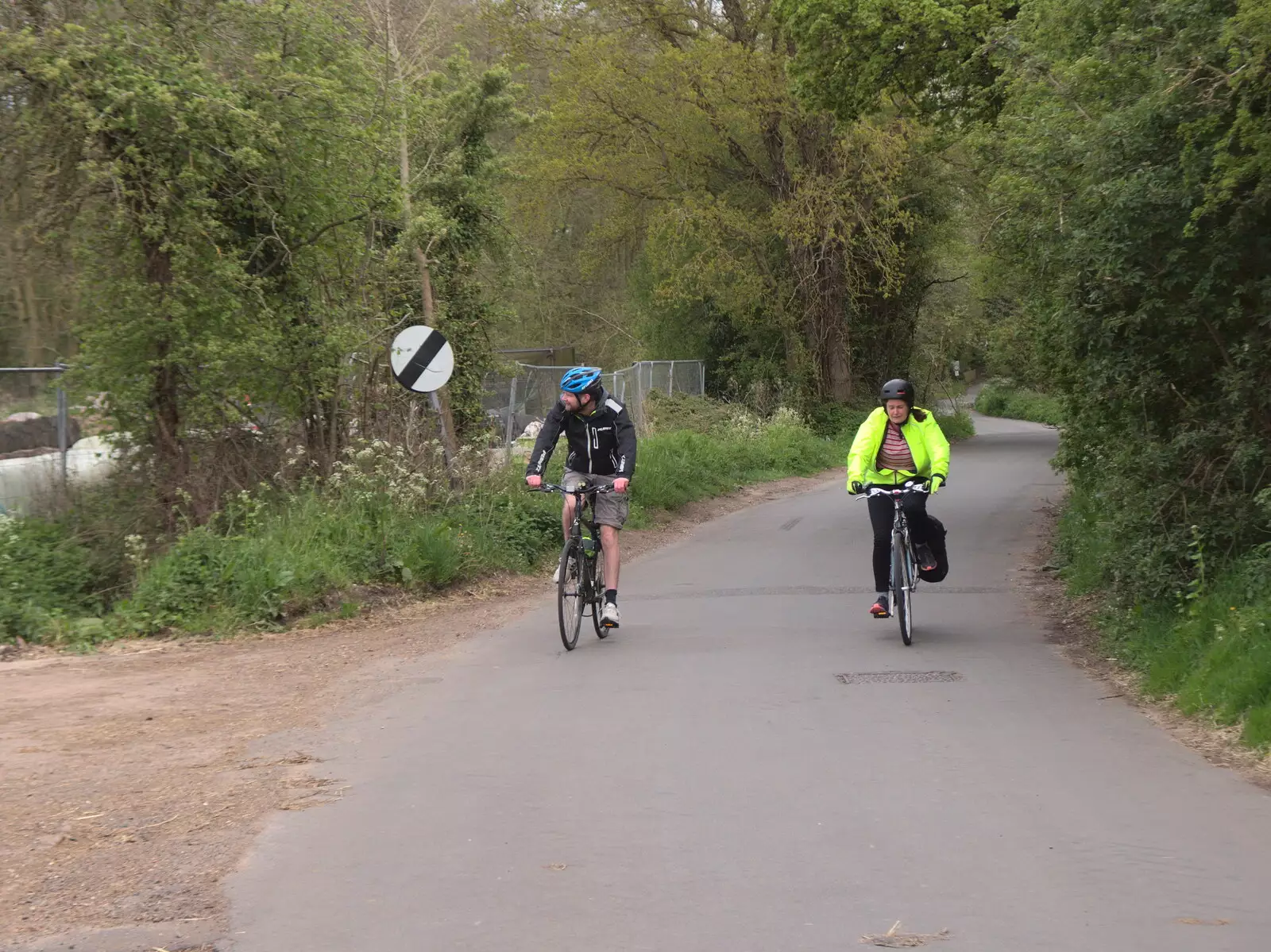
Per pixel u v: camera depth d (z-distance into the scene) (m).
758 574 12.93
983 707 6.97
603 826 5.04
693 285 32.75
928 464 9.12
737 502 21.83
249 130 11.31
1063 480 24.25
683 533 17.38
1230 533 8.01
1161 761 5.81
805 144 31.67
